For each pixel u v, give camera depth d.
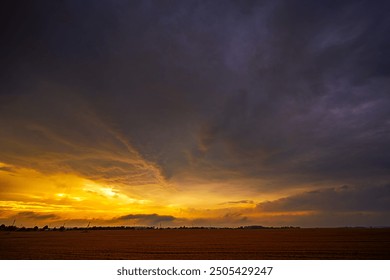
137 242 52.34
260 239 60.25
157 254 29.78
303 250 33.03
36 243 48.69
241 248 36.44
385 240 51.12
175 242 51.00
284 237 68.69
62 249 36.19
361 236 67.62
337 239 55.62
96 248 37.47
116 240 60.06
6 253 31.03
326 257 26.55
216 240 58.00
